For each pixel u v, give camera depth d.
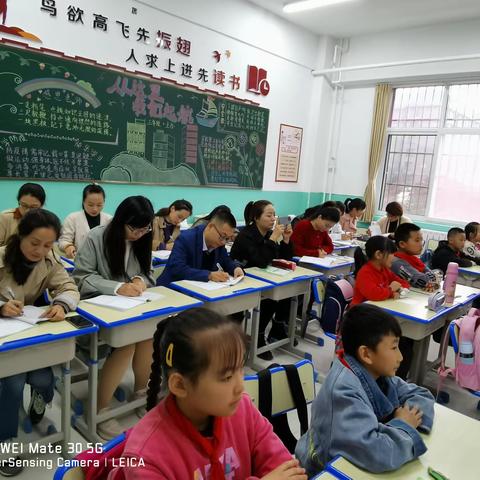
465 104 5.62
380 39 6.01
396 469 1.02
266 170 5.87
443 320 2.60
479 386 2.04
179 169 4.71
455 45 5.41
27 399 2.24
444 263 3.92
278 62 5.68
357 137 6.43
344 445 1.04
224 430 0.87
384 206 6.46
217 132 5.04
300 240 3.84
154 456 0.76
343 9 5.25
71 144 3.78
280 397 1.34
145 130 4.30
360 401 1.09
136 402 2.11
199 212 5.06
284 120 5.97
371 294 2.55
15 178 3.47
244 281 2.68
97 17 3.78
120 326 1.82
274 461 0.93
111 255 2.13
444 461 1.08
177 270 2.59
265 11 5.35
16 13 3.31
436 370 3.00
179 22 4.43
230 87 5.12
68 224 3.27
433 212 6.04
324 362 3.05
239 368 0.75
